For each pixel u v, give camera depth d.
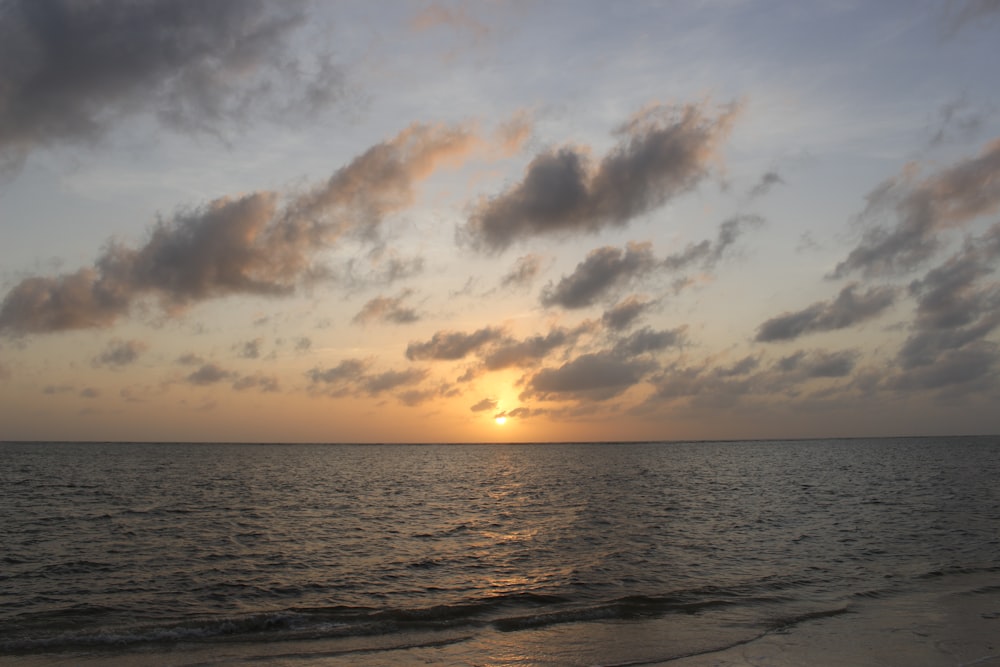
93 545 33.47
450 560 30.30
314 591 24.27
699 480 86.25
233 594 23.69
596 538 36.78
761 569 27.84
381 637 18.41
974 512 47.03
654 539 36.09
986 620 19.77
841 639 17.91
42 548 32.50
